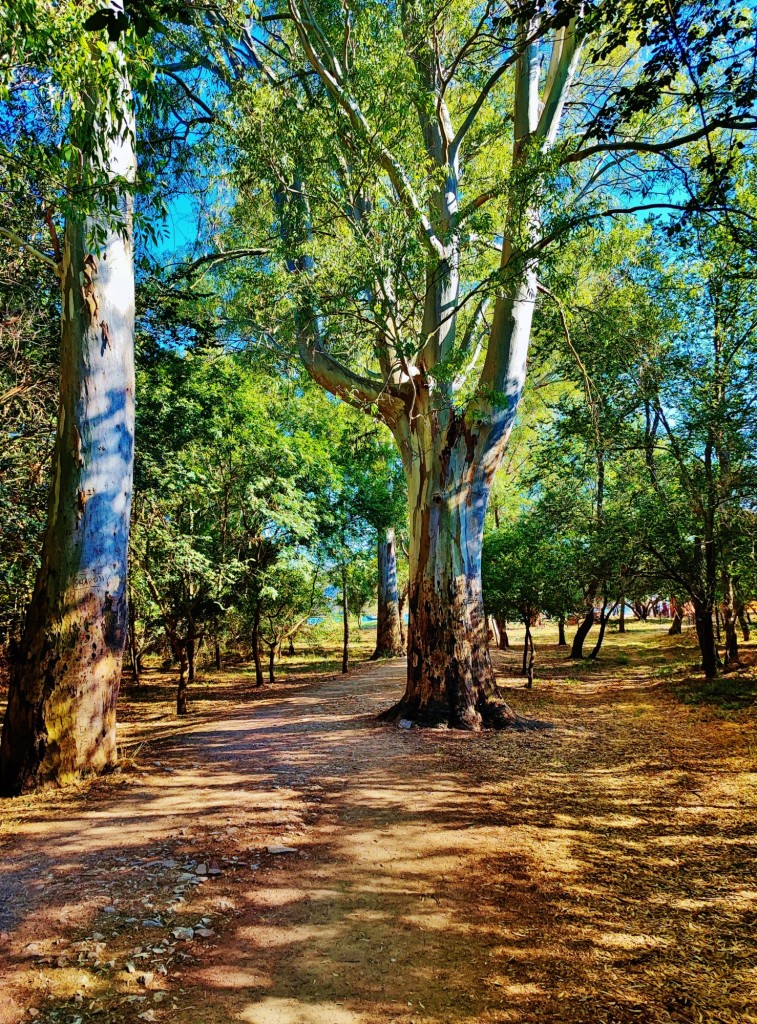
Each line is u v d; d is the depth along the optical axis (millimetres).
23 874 4020
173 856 4309
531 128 9820
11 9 3635
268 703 12266
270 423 13375
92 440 6457
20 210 6875
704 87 5484
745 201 9922
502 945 3256
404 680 14695
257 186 9969
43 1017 2633
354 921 3488
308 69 10086
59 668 6176
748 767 6430
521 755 7285
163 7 3881
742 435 11430
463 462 9562
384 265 7523
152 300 9789
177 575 11359
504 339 9570
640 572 13633
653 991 2842
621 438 13273
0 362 7766
